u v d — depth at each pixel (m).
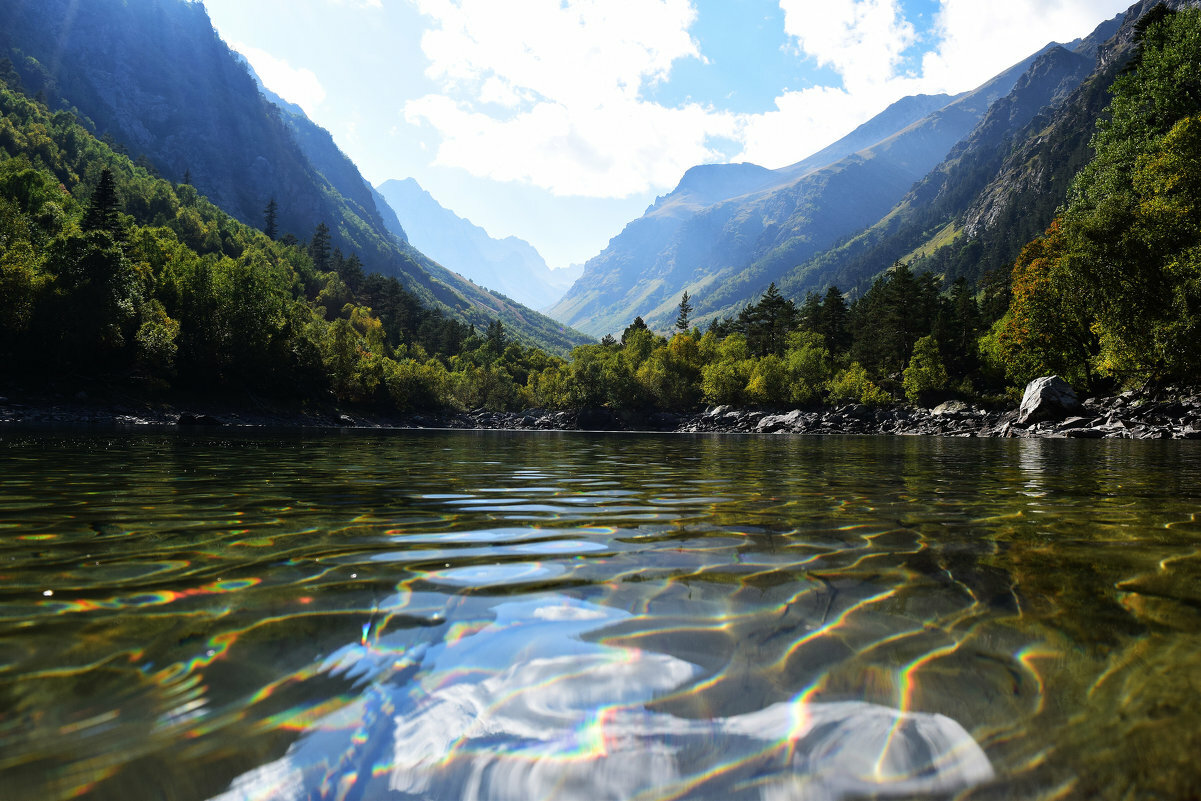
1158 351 24.33
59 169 117.62
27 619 2.07
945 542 3.62
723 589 2.57
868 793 1.20
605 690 1.61
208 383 51.53
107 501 5.02
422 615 2.18
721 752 1.33
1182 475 8.70
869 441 27.42
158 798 1.12
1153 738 1.39
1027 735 1.42
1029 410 35.38
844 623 2.16
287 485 6.43
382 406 71.31
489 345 128.12
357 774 1.21
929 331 75.44
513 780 1.22
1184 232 23.66
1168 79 28.66
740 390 77.88
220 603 2.29
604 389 80.44
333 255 152.38
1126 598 2.48
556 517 4.55
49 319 39.94
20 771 1.18
